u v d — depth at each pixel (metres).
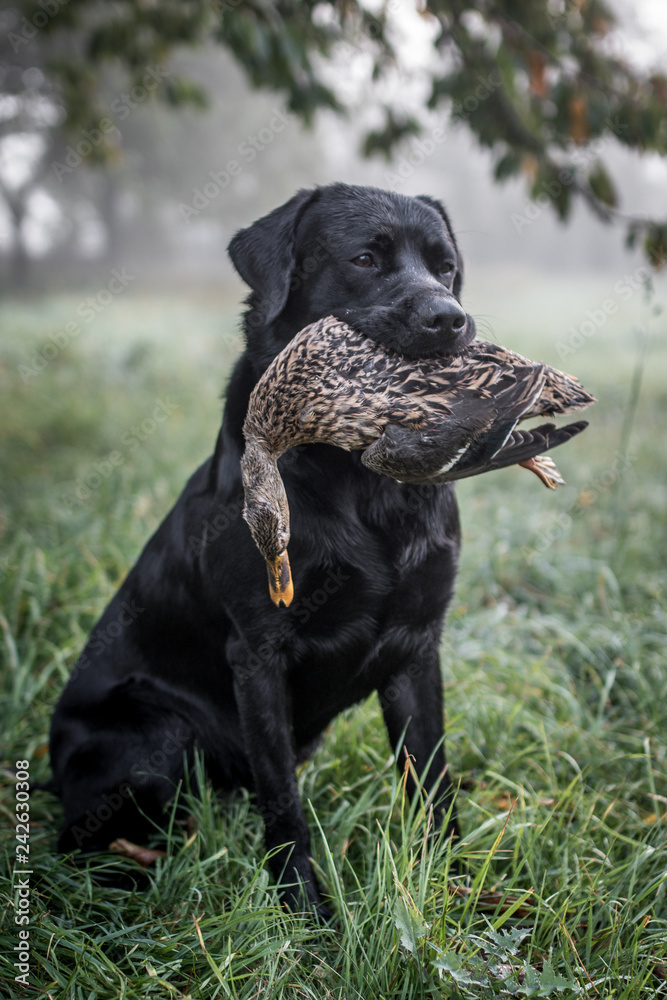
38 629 3.82
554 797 2.72
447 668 3.58
